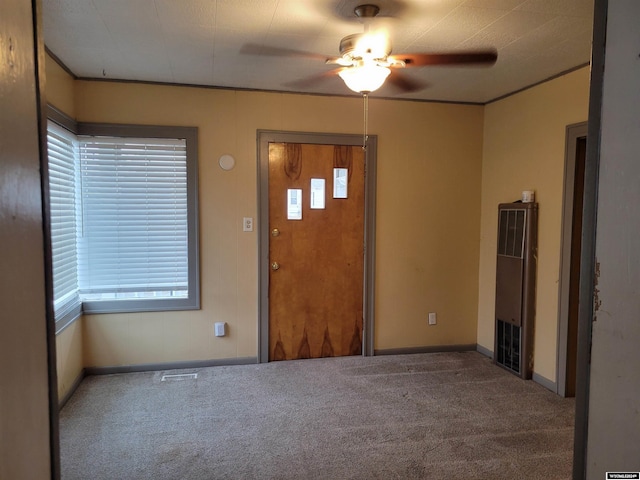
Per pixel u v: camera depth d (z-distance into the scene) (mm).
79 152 3508
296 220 3938
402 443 2598
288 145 3881
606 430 836
